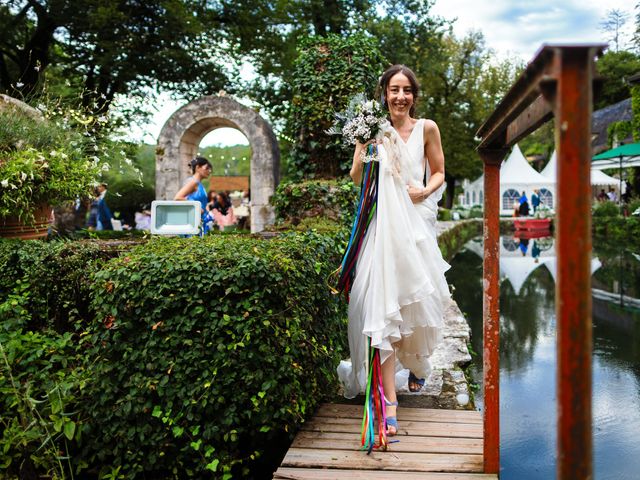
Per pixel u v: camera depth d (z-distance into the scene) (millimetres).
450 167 36594
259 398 2947
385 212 3061
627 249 16547
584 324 1271
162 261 2980
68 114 5262
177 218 4617
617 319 7691
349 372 3609
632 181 26812
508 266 13844
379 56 8062
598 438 3848
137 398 2949
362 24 21109
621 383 4988
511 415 4285
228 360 2879
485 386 2605
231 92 19672
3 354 3123
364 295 3207
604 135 39156
